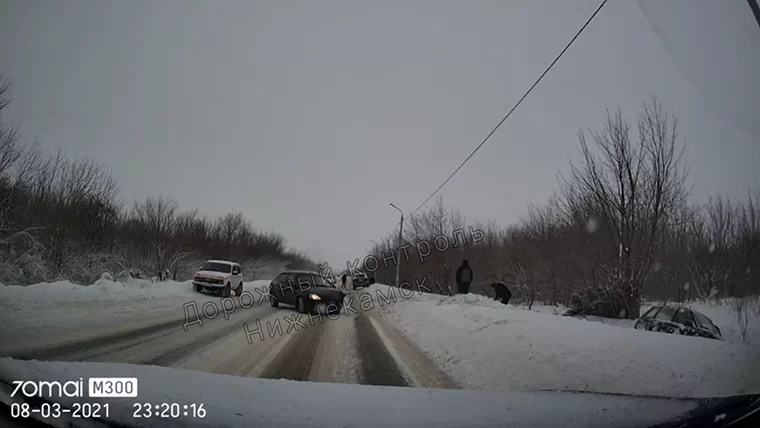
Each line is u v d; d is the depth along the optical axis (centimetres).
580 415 424
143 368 555
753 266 1329
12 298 1281
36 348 727
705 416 428
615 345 718
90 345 784
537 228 2348
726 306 1295
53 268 2114
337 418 400
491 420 406
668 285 1577
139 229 2909
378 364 743
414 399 477
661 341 737
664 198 1531
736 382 536
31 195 2075
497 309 1277
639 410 441
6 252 1928
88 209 2333
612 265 1639
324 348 881
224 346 858
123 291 1756
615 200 1623
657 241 1554
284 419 391
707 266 1457
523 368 666
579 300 1681
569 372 622
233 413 399
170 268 2959
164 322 1150
